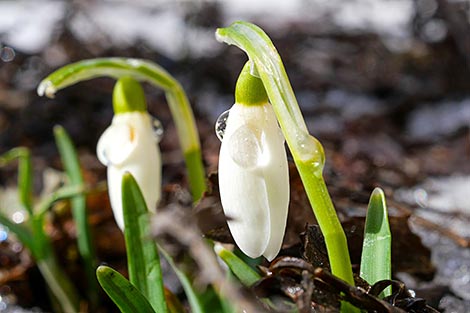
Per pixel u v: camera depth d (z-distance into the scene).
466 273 0.26
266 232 0.19
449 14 0.58
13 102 0.46
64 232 0.29
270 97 0.18
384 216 0.20
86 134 0.44
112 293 0.20
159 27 0.60
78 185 0.27
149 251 0.21
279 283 0.18
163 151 0.41
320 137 0.43
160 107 0.47
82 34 0.55
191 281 0.22
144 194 0.22
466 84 0.55
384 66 0.57
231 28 0.18
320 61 0.58
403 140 0.45
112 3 0.64
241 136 0.18
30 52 0.52
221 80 0.53
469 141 0.44
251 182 0.18
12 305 0.27
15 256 0.28
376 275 0.20
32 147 0.43
